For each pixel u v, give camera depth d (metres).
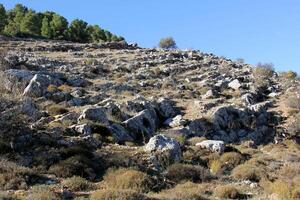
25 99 35.03
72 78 48.75
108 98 43.50
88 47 82.44
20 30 95.56
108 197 19.44
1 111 30.88
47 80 43.00
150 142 30.11
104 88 49.66
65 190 20.56
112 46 87.56
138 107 41.12
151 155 28.66
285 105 54.59
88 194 20.62
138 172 23.97
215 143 33.72
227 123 45.31
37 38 94.19
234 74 67.75
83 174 24.19
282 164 32.34
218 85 59.62
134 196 19.83
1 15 97.88
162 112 43.91
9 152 25.47
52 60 60.16
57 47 77.31
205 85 59.22
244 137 45.09
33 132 28.66
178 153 29.70
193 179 26.69
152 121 39.03
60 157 25.80
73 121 33.47
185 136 38.72
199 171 27.19
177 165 27.16
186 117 44.50
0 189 20.42
